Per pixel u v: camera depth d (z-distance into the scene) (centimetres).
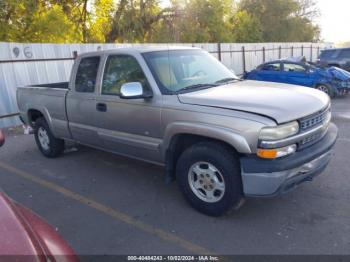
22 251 167
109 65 451
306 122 334
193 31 2312
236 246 316
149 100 392
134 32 2059
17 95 636
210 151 344
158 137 394
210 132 333
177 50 453
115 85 439
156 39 2141
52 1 1608
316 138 354
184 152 372
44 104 566
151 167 530
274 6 3541
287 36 3681
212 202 359
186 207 394
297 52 2641
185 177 375
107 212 393
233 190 337
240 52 1859
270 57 2223
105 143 472
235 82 437
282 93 370
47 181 496
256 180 316
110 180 488
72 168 545
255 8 3544
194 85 407
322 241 316
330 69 1228
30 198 441
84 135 504
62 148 598
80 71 496
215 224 354
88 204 416
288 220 355
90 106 473
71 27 1559
